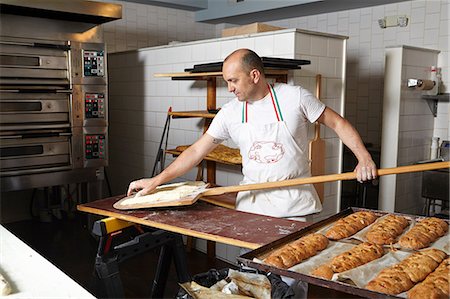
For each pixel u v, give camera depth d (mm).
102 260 2115
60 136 4008
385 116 4281
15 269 1450
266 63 2930
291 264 1505
